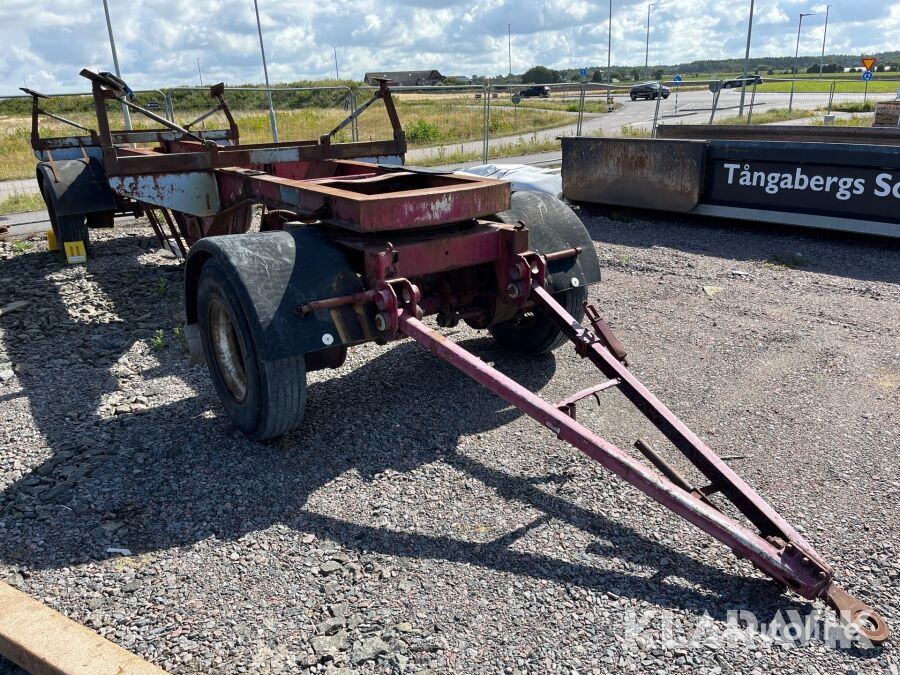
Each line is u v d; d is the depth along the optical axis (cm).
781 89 5175
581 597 268
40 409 429
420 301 393
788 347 496
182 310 609
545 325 465
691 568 283
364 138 2150
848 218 764
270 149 546
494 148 2005
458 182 416
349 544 300
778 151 796
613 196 950
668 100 4356
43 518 321
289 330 327
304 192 392
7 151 2086
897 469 345
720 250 767
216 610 264
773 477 342
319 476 351
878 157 727
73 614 264
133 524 317
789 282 645
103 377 475
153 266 760
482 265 420
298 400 358
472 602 266
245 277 332
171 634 253
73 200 727
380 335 352
